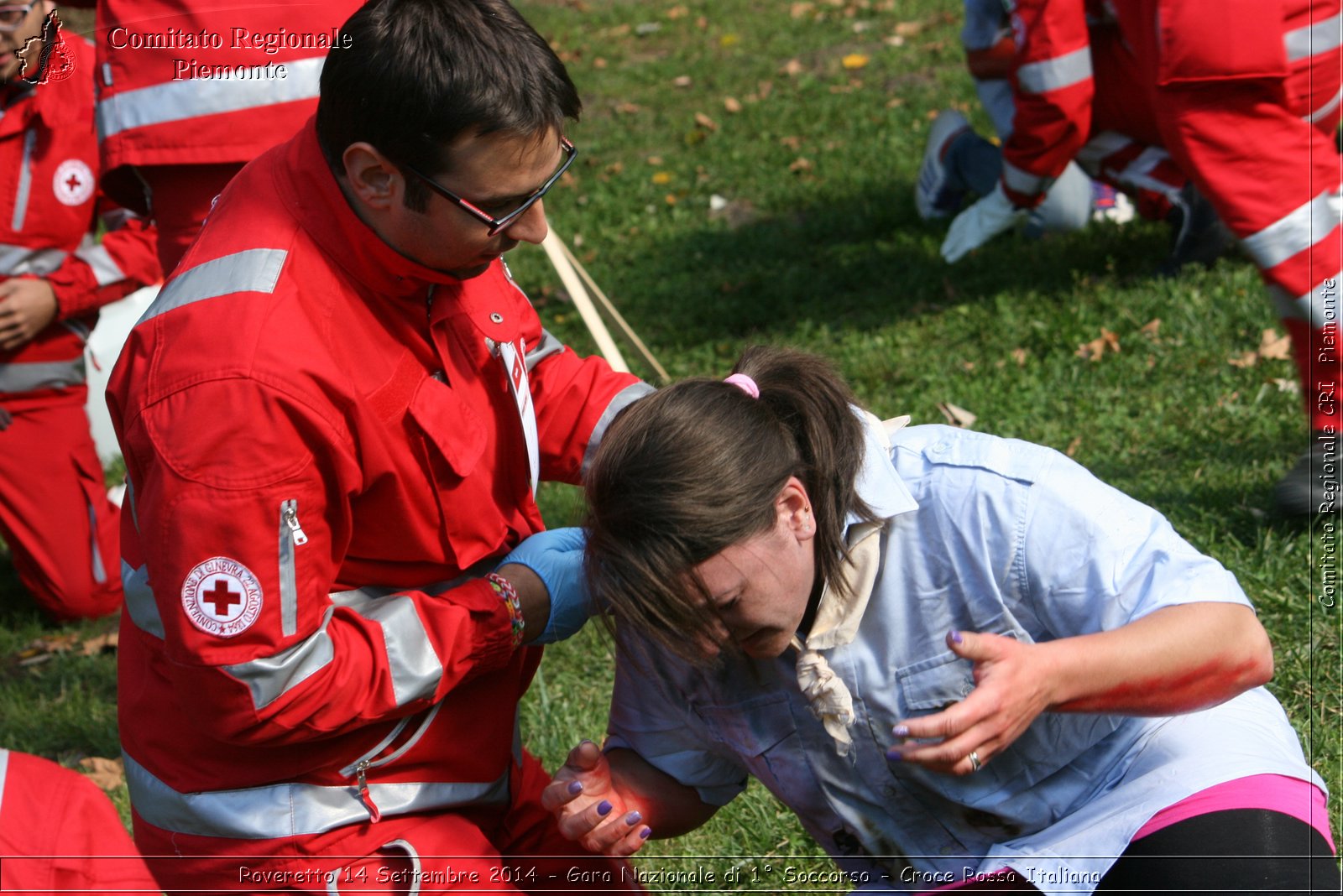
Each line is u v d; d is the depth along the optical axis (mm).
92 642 5125
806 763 2420
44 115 4801
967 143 7051
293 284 2168
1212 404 5047
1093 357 5594
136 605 2350
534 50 2119
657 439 1945
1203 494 4430
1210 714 2283
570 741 3875
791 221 7898
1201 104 4371
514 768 2840
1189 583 2062
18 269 4934
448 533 2436
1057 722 2279
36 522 5172
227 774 2396
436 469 2369
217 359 2074
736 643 2109
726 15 12297
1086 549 2102
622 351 6625
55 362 5066
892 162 8336
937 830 2434
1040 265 6586
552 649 4277
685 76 10836
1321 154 4398
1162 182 6000
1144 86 5812
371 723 2379
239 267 2162
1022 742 2293
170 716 2396
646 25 12352
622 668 2551
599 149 9594
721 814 3479
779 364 2166
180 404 2074
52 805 1809
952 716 1860
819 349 6164
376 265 2238
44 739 4469
